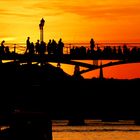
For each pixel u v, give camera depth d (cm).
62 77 12038
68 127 9188
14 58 10481
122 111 12125
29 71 10738
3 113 2252
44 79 11431
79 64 11925
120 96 12294
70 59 10612
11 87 10050
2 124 2211
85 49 10575
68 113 11850
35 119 2283
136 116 12100
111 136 7306
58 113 11781
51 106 11738
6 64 10269
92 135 7438
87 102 12156
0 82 10075
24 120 2253
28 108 10606
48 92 11656
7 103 2981
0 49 10456
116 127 9125
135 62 11006
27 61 10575
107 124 10050
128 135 7456
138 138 7019
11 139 2214
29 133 2252
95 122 11006
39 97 11338
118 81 12419
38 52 10481
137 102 12256
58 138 6900
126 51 10700
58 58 10556
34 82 11069
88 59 10512
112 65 11888
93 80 12325
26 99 10706
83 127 9169
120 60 11069
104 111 12125
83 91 12162
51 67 11644
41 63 10775
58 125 9806
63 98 11912
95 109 12125
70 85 12038
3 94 9581
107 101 12194
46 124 2314
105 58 10669
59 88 11850
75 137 7106
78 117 10669
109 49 10662
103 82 12325
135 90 12331
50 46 10412
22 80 10512
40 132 2280
